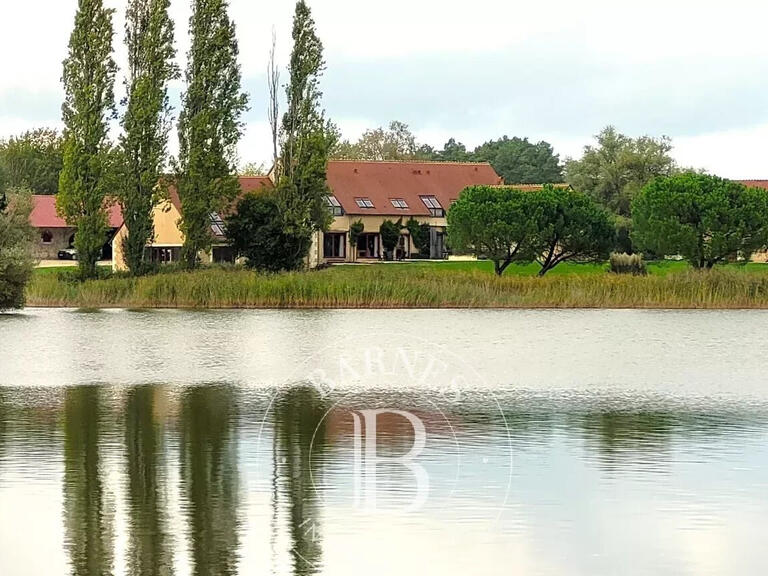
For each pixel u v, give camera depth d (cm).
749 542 1881
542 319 6369
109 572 1731
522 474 2341
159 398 3441
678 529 1952
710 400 3450
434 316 6488
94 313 6638
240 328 5825
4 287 6412
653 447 2634
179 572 1734
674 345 5172
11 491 2167
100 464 2400
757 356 4753
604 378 4038
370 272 7431
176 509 2052
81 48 8281
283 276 7281
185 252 8400
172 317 6400
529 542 1888
